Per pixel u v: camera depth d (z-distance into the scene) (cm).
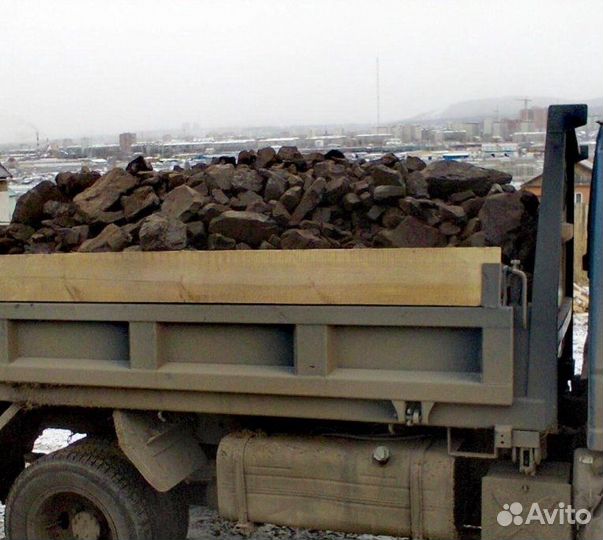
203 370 405
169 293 409
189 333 412
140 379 416
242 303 397
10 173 1764
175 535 472
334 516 409
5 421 460
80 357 434
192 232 452
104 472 449
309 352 386
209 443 459
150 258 411
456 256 362
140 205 495
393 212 450
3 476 504
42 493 460
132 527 447
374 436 414
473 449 391
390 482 396
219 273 399
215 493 469
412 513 392
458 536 394
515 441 366
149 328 412
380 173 458
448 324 365
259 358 403
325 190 466
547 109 375
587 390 378
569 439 398
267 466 418
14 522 466
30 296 436
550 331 360
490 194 453
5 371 442
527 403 362
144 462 432
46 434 764
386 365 382
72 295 427
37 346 442
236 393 407
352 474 403
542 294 362
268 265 391
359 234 456
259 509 422
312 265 384
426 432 409
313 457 410
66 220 516
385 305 375
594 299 357
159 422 447
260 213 464
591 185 371
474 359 369
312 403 397
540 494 370
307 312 384
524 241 416
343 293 380
